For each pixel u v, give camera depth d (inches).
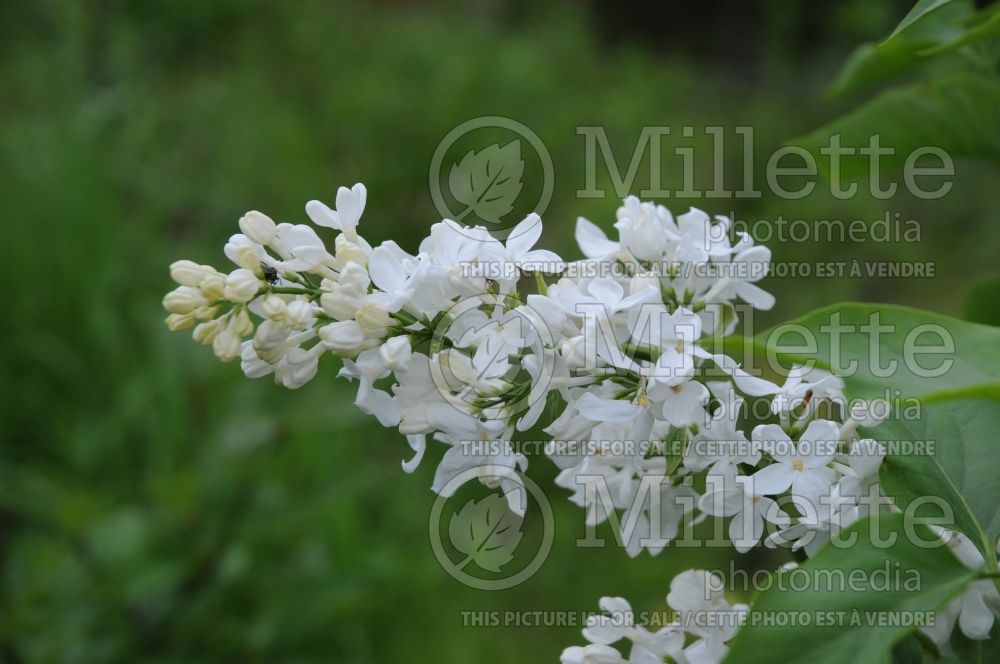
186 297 17.1
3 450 41.7
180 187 59.0
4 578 35.6
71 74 66.4
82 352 45.0
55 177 49.7
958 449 16.4
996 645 16.3
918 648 16.1
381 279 17.1
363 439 43.9
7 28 75.3
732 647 15.0
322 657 33.9
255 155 63.9
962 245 53.4
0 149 53.8
